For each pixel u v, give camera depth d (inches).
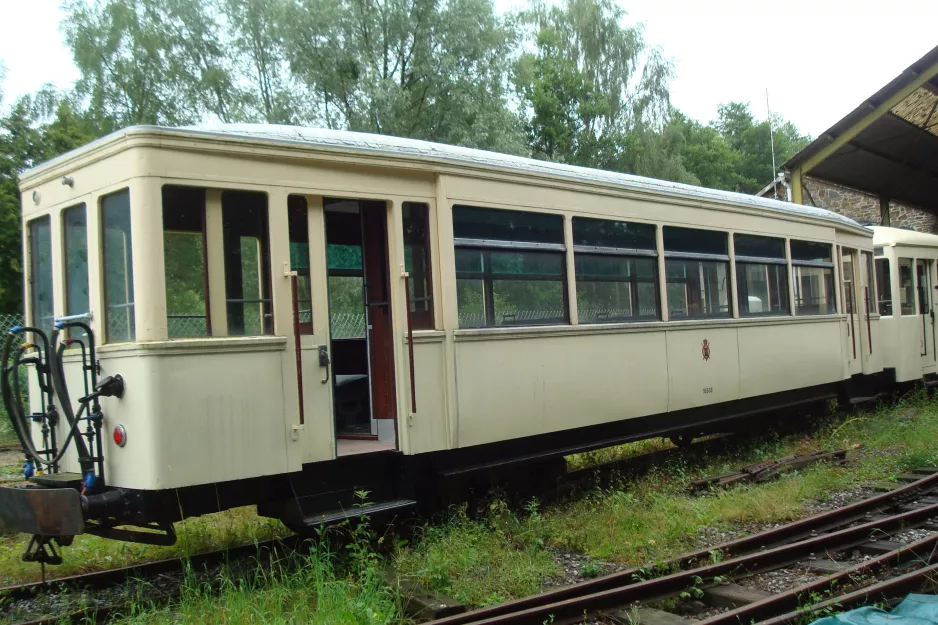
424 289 264.2
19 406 225.6
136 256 205.9
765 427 449.4
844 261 510.9
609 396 321.4
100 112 944.9
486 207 279.6
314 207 238.1
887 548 244.1
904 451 392.2
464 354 268.2
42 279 252.1
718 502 304.0
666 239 357.7
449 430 262.8
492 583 220.2
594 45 1293.1
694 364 364.8
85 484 210.7
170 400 204.5
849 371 487.8
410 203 261.9
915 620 176.9
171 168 209.5
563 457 326.3
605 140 1273.4
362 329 272.5
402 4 847.7
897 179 900.6
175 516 214.5
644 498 310.7
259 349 221.9
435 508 277.3
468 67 895.1
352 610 187.0
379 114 816.9
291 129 246.8
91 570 246.7
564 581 227.9
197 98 994.1
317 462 237.6
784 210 436.5
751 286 409.1
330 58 876.0
